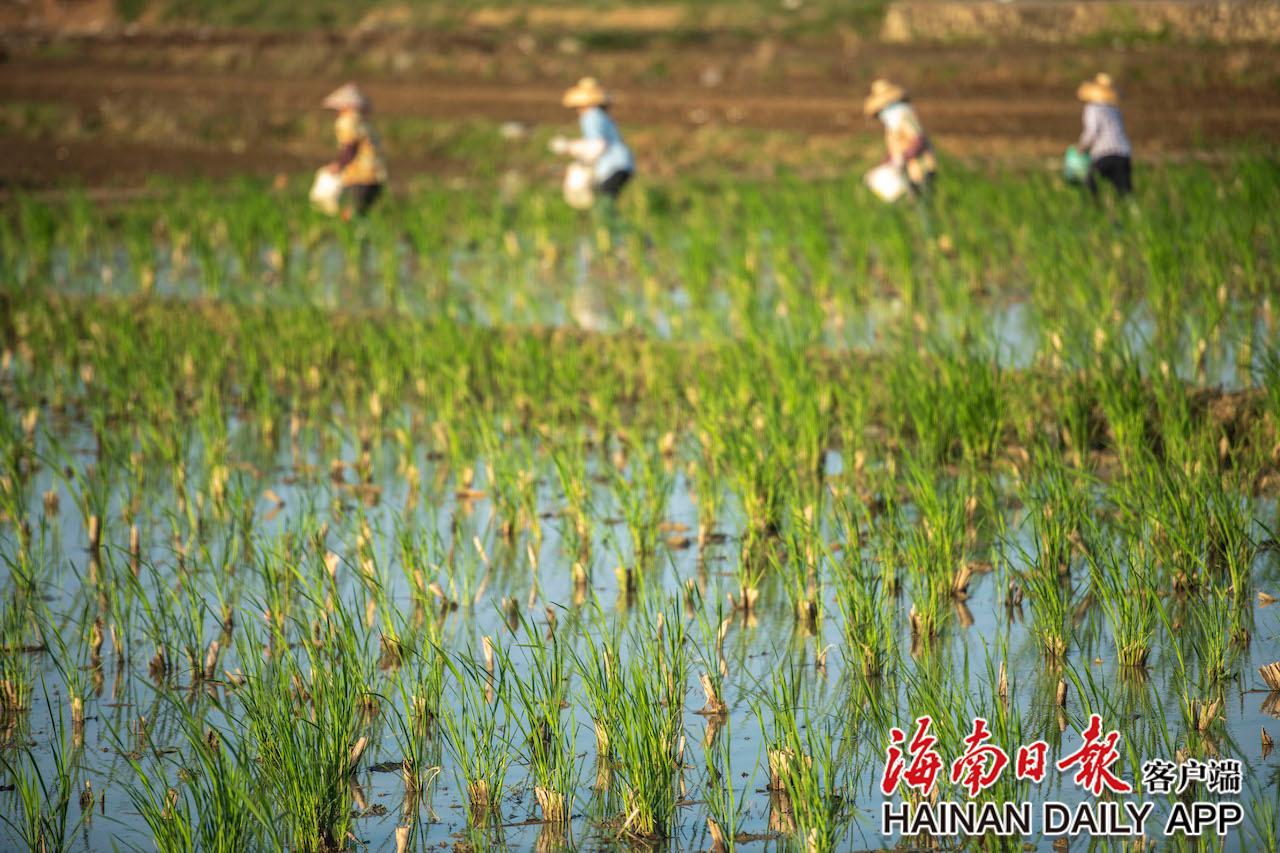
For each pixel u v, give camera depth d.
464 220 63.94
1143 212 51.28
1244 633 23.72
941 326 43.59
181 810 19.48
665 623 23.36
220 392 41.31
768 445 32.06
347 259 55.72
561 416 37.81
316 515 31.61
